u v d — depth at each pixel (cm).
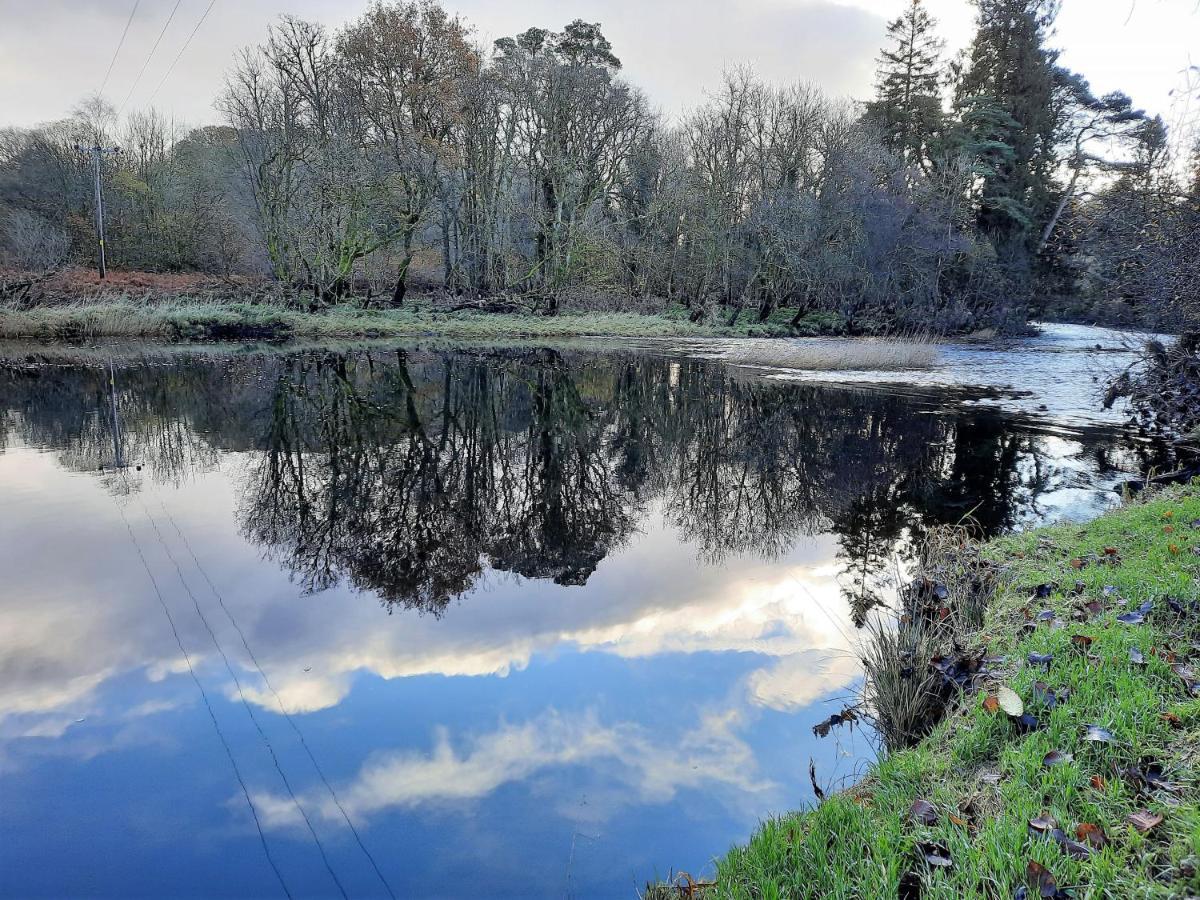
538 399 1736
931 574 511
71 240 3853
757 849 259
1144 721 278
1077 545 522
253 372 2081
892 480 980
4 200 3997
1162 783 247
